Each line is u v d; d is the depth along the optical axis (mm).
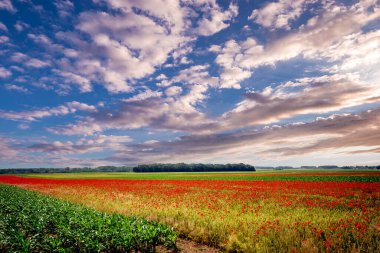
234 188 35750
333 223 12680
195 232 12883
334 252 9383
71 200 25953
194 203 20766
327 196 25328
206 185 41562
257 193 28734
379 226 11805
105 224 13273
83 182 56094
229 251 10703
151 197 26156
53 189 39875
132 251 11367
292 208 18156
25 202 22797
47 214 16984
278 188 34312
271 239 10773
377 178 53469
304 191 29906
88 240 11133
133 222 13062
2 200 24078
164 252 11133
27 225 14039
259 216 15188
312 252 9195
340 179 53375
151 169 194500
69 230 12008
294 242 10172
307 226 12062
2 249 11211
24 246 10570
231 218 14844
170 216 16031
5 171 187875
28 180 71375
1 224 13828
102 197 26922
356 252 9133
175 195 27406
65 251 10375
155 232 11633
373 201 22312
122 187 39844
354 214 15070
